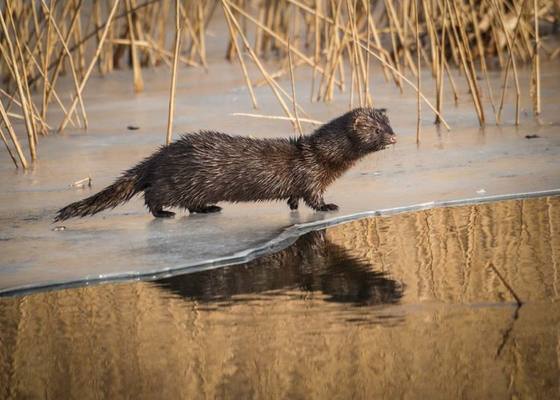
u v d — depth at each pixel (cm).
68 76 4612
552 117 3291
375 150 2412
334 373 1459
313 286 1838
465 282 1816
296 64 4122
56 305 1795
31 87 4259
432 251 2019
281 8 4909
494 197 2398
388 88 3950
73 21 3481
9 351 1591
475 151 2894
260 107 3688
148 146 3145
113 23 4644
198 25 4716
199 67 4700
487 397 1366
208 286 1867
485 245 2041
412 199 2428
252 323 1659
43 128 3375
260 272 1944
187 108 3759
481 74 4116
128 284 1900
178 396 1416
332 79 3697
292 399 1388
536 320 1612
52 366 1535
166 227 2288
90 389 1445
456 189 2495
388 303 1725
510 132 3119
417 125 3062
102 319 1717
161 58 4856
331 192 2566
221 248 2084
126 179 2348
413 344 1539
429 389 1395
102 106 3894
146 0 4834
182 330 1648
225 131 3303
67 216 2289
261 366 1494
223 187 2345
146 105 3869
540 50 4469
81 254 2077
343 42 3691
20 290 1864
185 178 2331
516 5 3925
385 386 1402
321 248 2094
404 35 4112
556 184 2480
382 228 2225
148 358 1545
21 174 2852
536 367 1449
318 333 1600
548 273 1841
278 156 2369
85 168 2886
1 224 2345
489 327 1591
